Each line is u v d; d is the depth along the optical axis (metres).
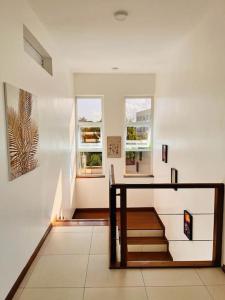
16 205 2.05
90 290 2.03
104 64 4.50
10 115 1.89
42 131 2.82
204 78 2.59
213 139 2.38
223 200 2.22
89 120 5.43
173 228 3.80
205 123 2.56
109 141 5.34
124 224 2.32
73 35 3.12
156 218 5.05
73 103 5.15
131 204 5.47
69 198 4.57
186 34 3.09
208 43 2.49
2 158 1.79
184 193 3.25
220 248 2.28
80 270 2.31
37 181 2.64
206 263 2.37
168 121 4.16
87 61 4.29
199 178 2.73
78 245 2.81
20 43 2.17
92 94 5.27
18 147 2.04
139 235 4.45
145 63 4.45
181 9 2.46
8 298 1.88
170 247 4.00
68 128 4.52
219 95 2.25
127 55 3.98
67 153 4.38
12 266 1.97
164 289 2.03
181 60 3.41
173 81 3.84
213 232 2.33
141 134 5.47
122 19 2.67
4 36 1.85
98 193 5.41
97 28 2.91
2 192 1.79
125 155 5.48
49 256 2.56
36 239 2.60
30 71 2.43
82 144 5.46
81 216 5.20
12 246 1.97
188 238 3.02
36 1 2.30
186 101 3.20
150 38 3.22
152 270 2.29
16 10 2.07
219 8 2.25
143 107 5.43
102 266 2.37
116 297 1.94
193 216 2.91
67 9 2.46
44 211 2.91
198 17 2.60
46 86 3.01
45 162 2.95
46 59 3.24
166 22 2.73
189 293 1.98
